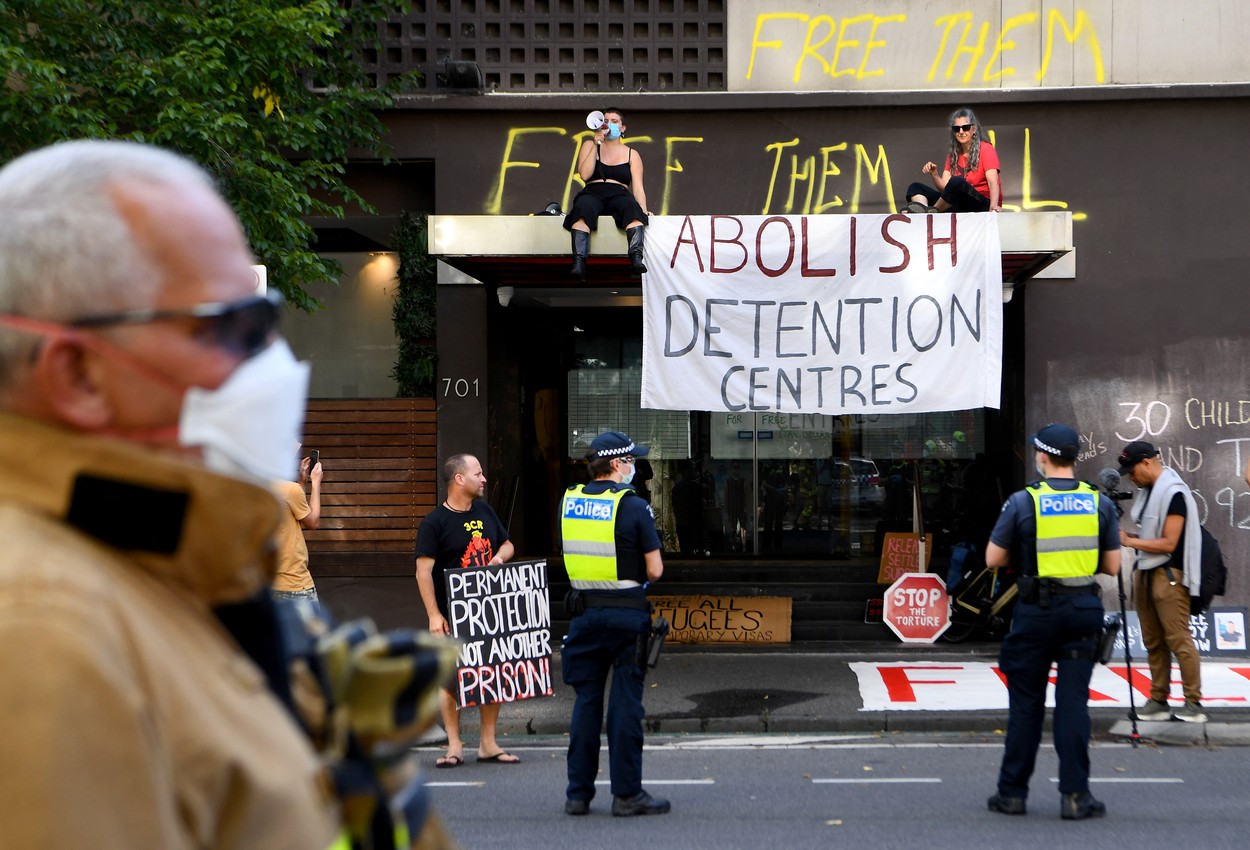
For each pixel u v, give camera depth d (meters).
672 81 12.41
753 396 10.63
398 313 12.41
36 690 0.99
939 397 10.53
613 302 13.70
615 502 6.62
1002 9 12.15
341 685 1.40
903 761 8.27
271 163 10.57
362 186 12.61
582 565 6.66
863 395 10.59
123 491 1.15
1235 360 11.90
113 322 1.20
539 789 7.39
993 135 12.17
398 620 12.04
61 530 1.13
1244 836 6.12
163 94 9.58
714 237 10.62
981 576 12.50
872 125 12.26
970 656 11.90
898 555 13.25
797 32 12.32
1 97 9.14
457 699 8.17
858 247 10.59
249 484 1.20
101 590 1.09
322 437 12.20
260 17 9.71
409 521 12.10
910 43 12.23
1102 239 12.06
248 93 10.59
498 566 8.14
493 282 12.32
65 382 1.19
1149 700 9.22
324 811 1.27
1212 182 11.99
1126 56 12.06
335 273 11.48
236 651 1.25
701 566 14.00
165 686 1.10
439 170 12.29
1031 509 6.46
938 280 10.53
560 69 12.39
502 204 12.28
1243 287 11.93
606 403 14.62
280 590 8.08
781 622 12.61
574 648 6.72
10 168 1.24
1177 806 6.81
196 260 1.24
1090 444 12.02
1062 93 12.03
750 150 12.30
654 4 12.38
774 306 10.64
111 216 1.20
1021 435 12.25
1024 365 12.11
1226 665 11.36
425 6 12.39
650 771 7.99
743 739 9.16
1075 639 6.51
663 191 12.33
